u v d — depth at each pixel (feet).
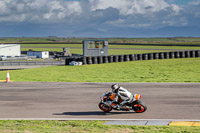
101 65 188.55
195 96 77.87
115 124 50.65
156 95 80.48
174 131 44.75
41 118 56.70
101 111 62.80
